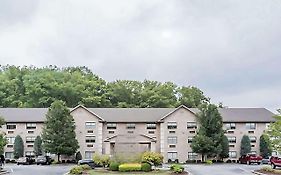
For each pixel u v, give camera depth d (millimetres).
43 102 96625
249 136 75875
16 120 74750
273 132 47156
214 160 72312
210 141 69000
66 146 67875
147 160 49875
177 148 74625
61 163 67750
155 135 76062
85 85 103312
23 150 73625
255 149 75562
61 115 68500
